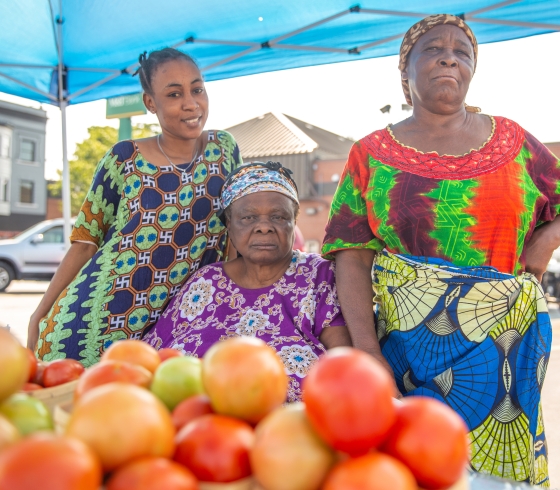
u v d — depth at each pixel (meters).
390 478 0.72
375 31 3.35
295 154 24.19
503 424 1.72
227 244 2.57
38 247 13.41
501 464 1.71
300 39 3.50
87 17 3.41
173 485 0.69
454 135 1.87
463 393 1.72
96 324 2.35
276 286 2.12
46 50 3.84
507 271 1.79
